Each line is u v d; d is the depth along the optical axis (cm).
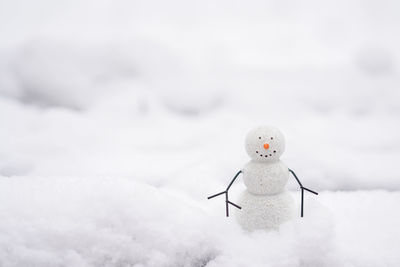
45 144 84
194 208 49
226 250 46
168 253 45
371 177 67
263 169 47
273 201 47
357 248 48
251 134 47
